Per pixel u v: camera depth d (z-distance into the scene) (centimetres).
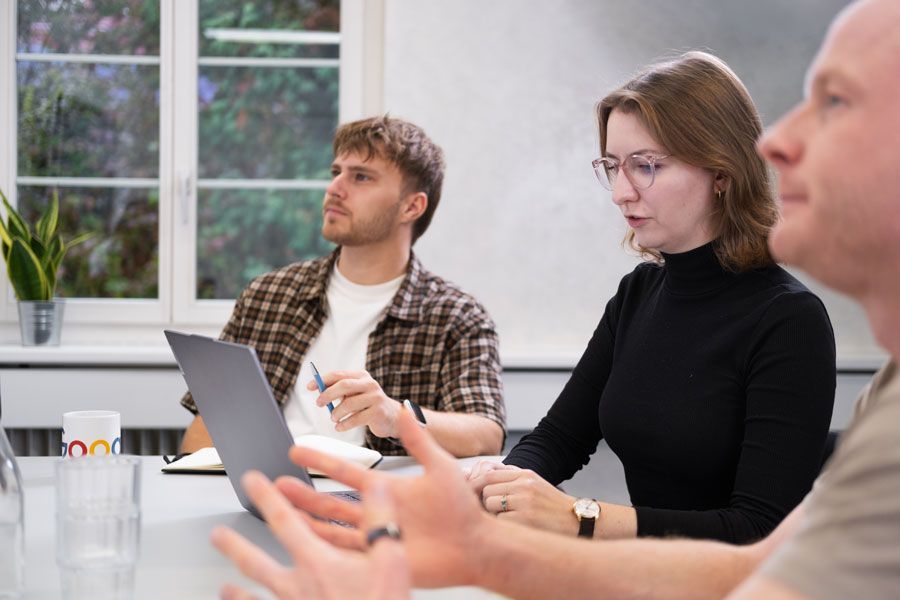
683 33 327
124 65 329
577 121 327
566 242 329
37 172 329
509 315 329
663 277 169
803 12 326
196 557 118
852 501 57
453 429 191
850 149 60
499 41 323
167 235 331
